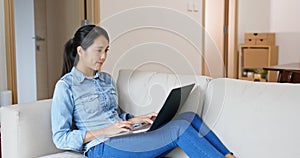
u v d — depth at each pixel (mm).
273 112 1697
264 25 5891
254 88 1811
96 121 1939
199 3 4629
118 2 3598
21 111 1815
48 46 4309
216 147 1799
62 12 3986
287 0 5762
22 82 4176
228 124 1816
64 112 1858
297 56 5762
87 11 3537
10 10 2879
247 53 5762
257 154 1698
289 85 1748
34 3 4227
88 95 1938
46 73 4371
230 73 5664
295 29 5746
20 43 4164
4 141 1903
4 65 2896
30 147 1833
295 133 1625
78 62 1949
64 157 1835
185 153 1837
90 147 1857
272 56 5695
